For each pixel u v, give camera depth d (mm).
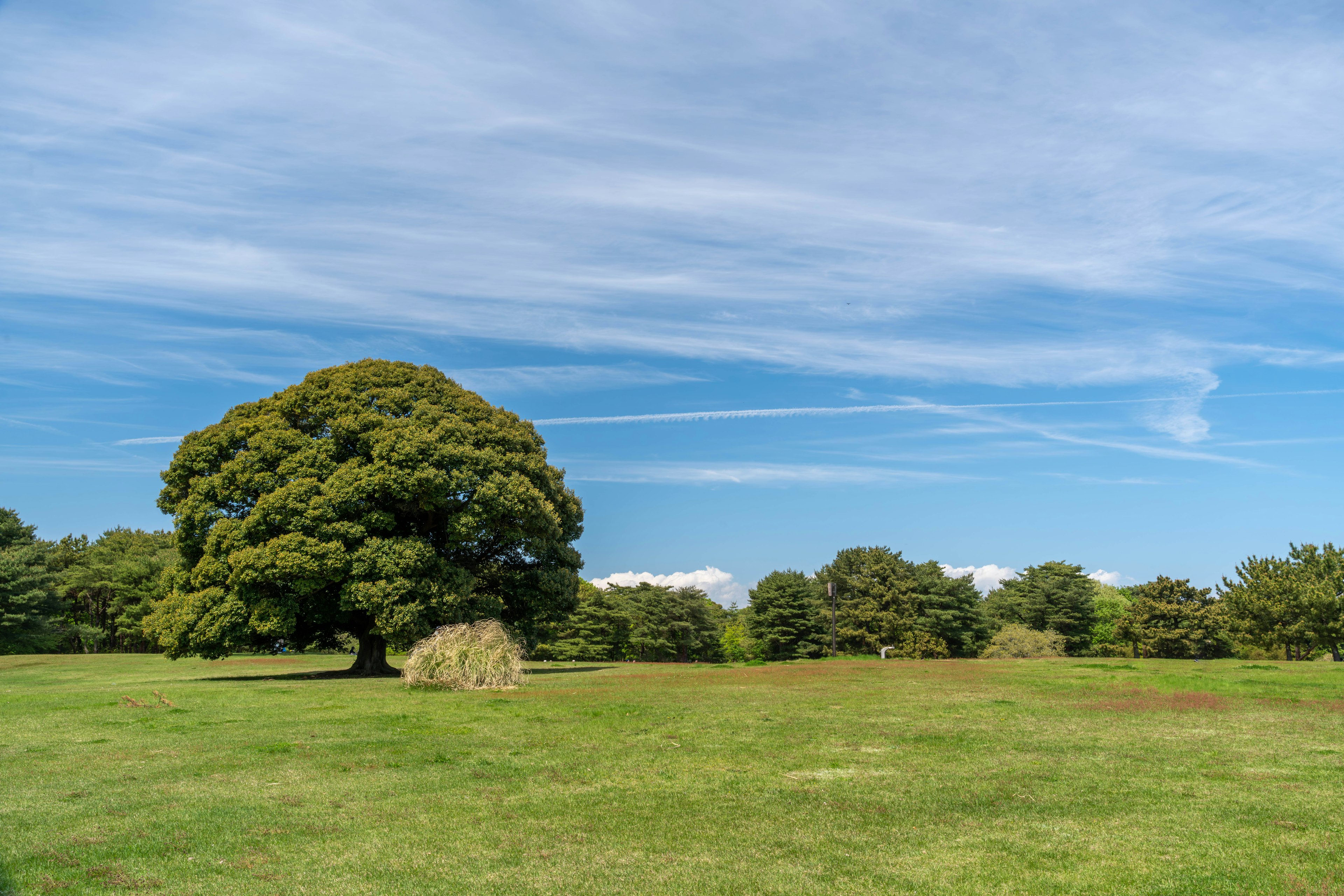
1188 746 9969
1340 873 5359
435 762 9273
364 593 23625
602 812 7109
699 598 75375
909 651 66188
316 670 30938
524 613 30297
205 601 24203
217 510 25406
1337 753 9398
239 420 27531
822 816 6961
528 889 5254
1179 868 5539
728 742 10570
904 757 9453
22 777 8492
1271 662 24672
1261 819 6688
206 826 6633
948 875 5461
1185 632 64375
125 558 65438
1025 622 74625
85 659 41562
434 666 18719
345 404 26609
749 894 5148
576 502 33062
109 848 6035
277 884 5328
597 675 23641
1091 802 7316
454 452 25391
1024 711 13281
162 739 10938
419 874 5535
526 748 10148
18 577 54250
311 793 7801
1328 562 42719
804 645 69000
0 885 5266
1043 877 5395
